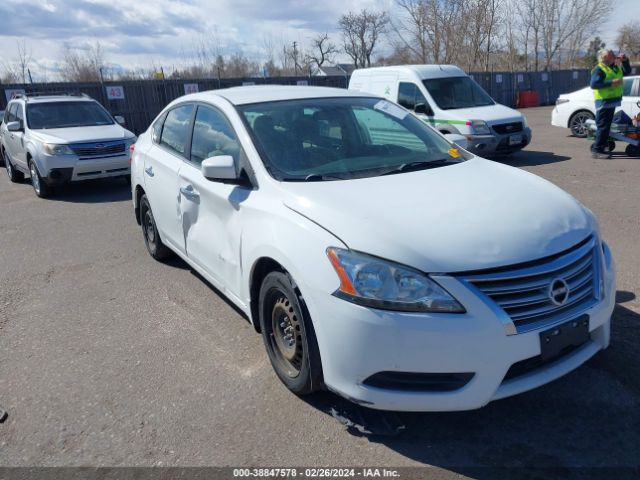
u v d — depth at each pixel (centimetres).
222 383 350
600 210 694
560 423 295
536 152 1202
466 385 258
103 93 1912
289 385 326
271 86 472
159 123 547
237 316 448
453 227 278
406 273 259
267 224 323
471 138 1023
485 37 3269
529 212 298
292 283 302
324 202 306
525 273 262
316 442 291
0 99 1766
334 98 439
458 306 253
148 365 378
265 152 365
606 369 338
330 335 273
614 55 1010
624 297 436
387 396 265
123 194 993
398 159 386
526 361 268
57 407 335
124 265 587
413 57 3519
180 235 476
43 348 411
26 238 720
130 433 306
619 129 1062
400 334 255
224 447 291
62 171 949
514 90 2797
